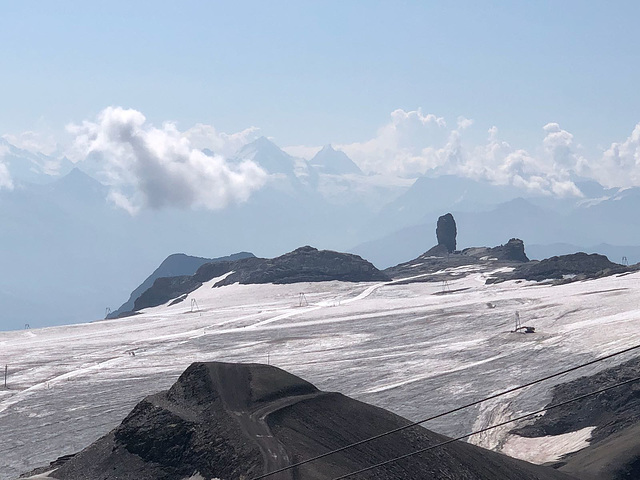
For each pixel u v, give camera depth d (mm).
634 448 132625
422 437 106438
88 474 99688
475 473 103000
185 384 110000
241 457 92500
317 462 91375
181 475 95250
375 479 92125
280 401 106062
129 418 105500
